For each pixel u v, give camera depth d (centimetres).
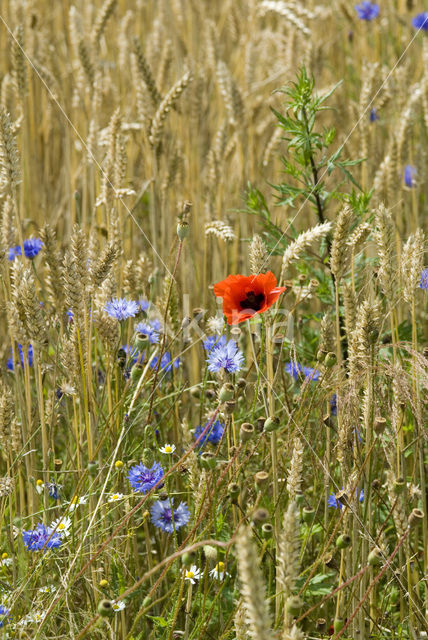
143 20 423
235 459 224
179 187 305
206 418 243
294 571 204
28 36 332
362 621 223
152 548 247
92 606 229
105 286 238
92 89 297
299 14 353
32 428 244
